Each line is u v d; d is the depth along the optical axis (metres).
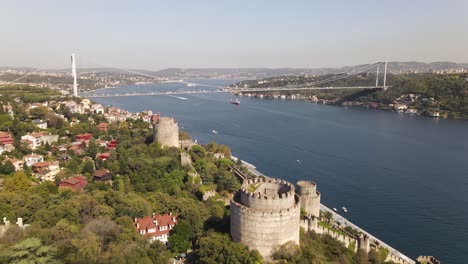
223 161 180.50
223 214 106.81
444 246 142.12
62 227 92.38
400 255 132.62
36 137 184.88
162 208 117.12
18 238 87.19
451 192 191.12
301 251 86.50
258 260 80.12
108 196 116.44
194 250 97.06
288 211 82.19
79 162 161.75
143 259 86.50
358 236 115.06
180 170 152.00
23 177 126.81
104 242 92.94
